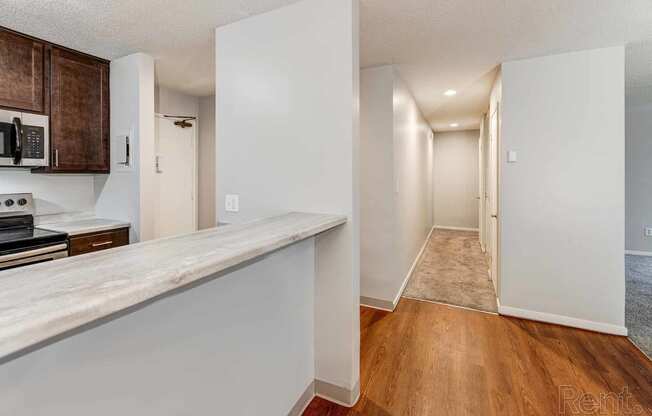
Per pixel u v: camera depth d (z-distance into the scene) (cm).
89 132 271
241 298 134
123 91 276
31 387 69
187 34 230
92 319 54
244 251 91
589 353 233
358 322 190
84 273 69
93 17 207
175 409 105
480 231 594
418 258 485
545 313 283
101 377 83
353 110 176
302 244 177
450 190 773
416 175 453
